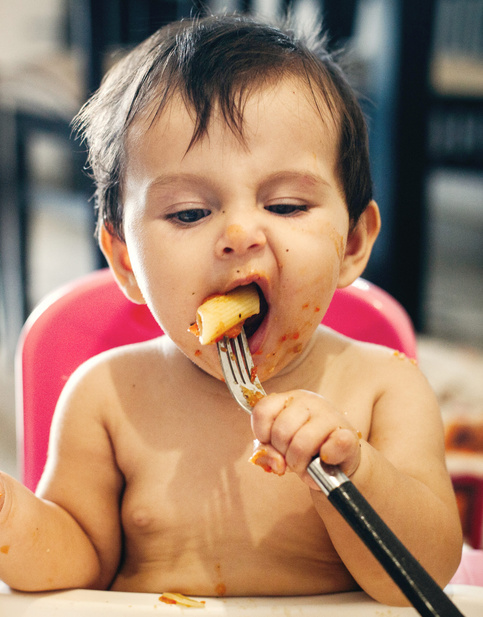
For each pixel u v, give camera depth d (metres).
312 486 0.53
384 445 0.71
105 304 0.96
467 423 1.69
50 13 2.60
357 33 2.45
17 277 2.51
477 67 2.74
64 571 0.66
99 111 0.76
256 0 2.20
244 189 0.61
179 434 0.73
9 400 2.29
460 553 0.66
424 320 2.81
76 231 4.15
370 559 0.59
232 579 0.70
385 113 2.51
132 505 0.73
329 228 0.64
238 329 0.61
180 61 0.66
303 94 0.65
